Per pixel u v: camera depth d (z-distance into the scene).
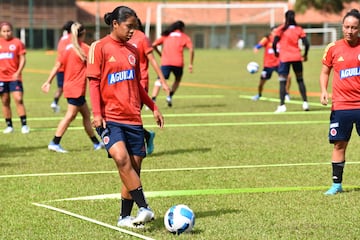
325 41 158.88
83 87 27.53
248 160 25.47
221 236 15.55
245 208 18.22
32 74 82.19
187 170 23.58
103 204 18.80
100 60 16.05
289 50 41.12
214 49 167.00
